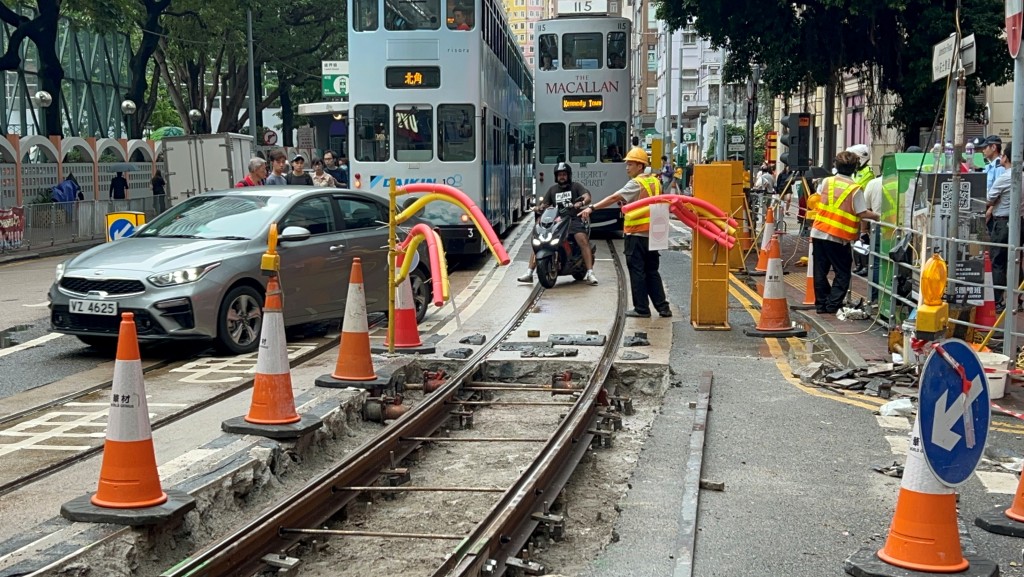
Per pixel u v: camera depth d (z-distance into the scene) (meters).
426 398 8.77
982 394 4.95
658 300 13.35
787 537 5.71
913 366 9.67
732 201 19.98
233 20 38.34
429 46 20.34
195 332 10.51
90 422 8.29
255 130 41.06
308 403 8.14
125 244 11.48
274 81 64.69
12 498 6.21
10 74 39.94
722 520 6.00
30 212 25.88
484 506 6.51
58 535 5.08
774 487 6.61
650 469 7.05
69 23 43.69
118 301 10.38
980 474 6.86
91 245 28.34
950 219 10.02
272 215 11.68
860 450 7.44
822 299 13.82
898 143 26.45
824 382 9.53
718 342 11.70
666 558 5.45
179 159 30.69
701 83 65.88
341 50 49.09
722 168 12.81
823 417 8.38
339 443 7.85
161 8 38.00
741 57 24.00
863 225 16.73
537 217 16.78
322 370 10.22
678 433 7.95
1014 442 7.59
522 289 16.52
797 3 21.66
